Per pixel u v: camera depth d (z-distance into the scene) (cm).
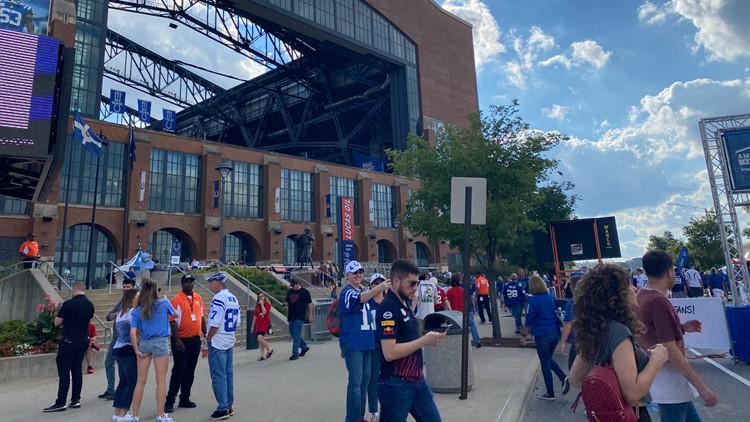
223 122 8725
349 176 6028
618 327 272
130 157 3180
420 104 7156
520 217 1455
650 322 362
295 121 8662
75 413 720
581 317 291
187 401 728
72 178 3791
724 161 1585
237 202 4909
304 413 669
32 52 1238
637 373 269
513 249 3775
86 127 2545
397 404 359
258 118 8338
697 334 1035
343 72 7300
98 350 1108
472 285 2120
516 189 1492
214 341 665
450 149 1552
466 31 8381
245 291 1944
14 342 1100
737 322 978
